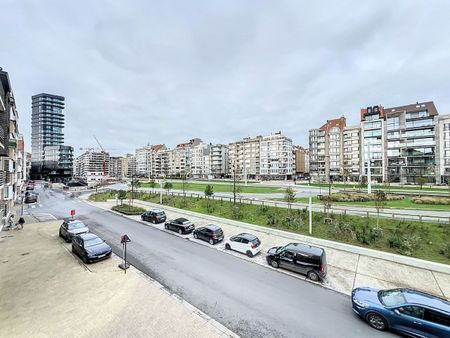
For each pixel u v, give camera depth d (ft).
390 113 227.40
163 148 506.89
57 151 434.30
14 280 38.47
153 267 43.60
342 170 239.30
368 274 40.04
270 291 34.99
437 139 203.62
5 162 77.05
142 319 28.17
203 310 30.14
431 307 24.62
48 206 120.26
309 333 26.12
